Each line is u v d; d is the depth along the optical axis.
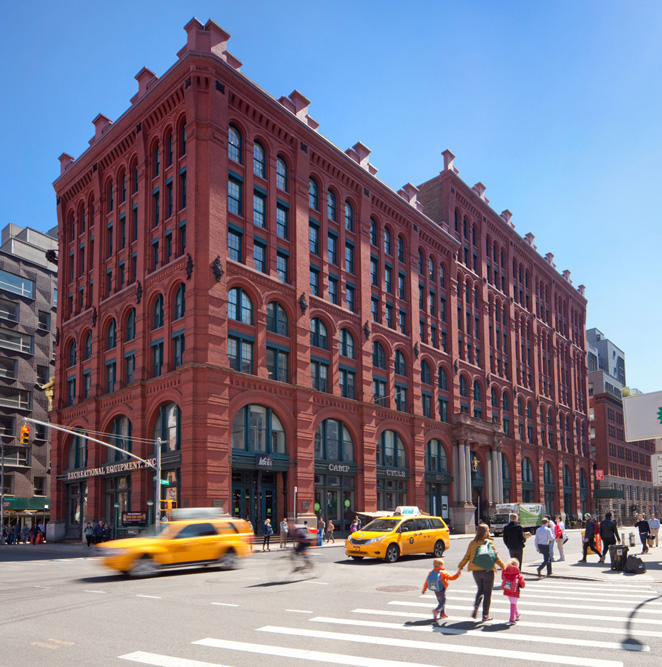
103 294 46.25
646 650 9.66
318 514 42.56
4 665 9.04
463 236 66.62
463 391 62.22
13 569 25.83
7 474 61.12
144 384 39.84
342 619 12.41
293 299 43.00
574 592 16.73
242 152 41.56
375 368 49.84
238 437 37.81
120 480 42.34
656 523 33.62
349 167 49.88
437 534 28.30
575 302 94.56
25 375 65.12
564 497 81.44
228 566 23.02
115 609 13.91
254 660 9.14
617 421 105.81
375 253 52.25
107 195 47.81
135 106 43.66
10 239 71.94
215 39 40.62
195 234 37.47
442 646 9.95
